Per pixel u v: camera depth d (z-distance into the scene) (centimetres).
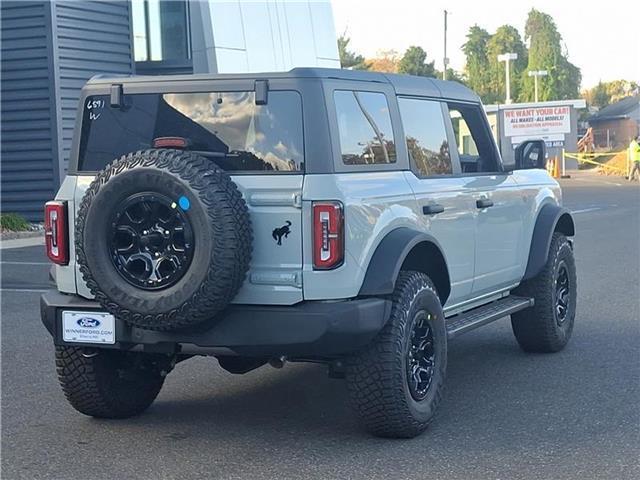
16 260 1606
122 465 588
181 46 2369
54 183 2094
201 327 588
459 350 923
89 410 675
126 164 572
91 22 2158
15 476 569
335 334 577
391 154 660
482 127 804
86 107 649
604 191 3650
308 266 582
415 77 719
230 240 560
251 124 604
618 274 1405
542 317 873
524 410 700
